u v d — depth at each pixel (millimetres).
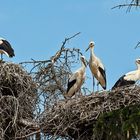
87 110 15602
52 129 15688
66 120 15594
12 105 16250
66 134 15555
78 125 15875
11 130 16406
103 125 14758
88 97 15812
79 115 15609
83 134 15984
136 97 15562
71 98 16203
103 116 14836
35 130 16031
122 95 15641
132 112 14508
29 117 16578
